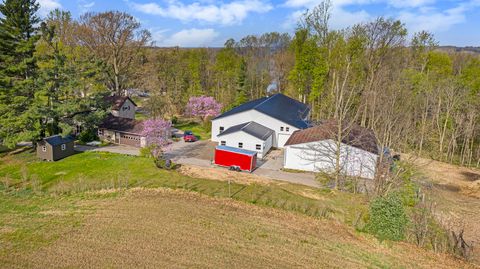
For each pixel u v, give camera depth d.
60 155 31.75
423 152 37.69
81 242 15.34
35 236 15.93
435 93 40.50
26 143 37.12
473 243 17.39
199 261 13.93
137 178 25.33
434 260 15.05
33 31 33.03
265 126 37.66
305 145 29.09
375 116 32.84
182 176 26.09
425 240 16.91
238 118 38.47
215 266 13.60
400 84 36.69
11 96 31.27
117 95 48.34
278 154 35.09
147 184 23.97
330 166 28.08
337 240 16.62
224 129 39.25
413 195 21.09
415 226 17.44
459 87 41.59
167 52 74.56
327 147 26.81
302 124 38.03
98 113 34.59
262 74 66.06
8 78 30.59
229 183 23.58
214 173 27.56
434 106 40.00
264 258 14.45
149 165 28.69
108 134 38.88
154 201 20.73
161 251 14.64
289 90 57.19
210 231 16.78
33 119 30.92
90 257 14.02
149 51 68.50
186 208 19.72
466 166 36.41
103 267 13.29
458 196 26.02
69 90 32.88
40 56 32.44
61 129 33.94
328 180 25.83
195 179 25.55
